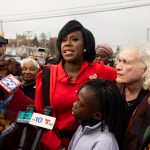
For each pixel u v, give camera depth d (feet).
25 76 16.34
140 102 8.14
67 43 9.91
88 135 8.01
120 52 8.83
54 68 10.26
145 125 7.47
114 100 8.00
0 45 14.82
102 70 10.25
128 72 8.48
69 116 9.70
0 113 8.90
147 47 8.53
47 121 8.00
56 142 9.61
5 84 8.79
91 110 8.05
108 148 7.63
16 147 8.81
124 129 8.18
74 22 10.00
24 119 8.16
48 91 9.89
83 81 9.90
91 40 10.12
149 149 6.98
